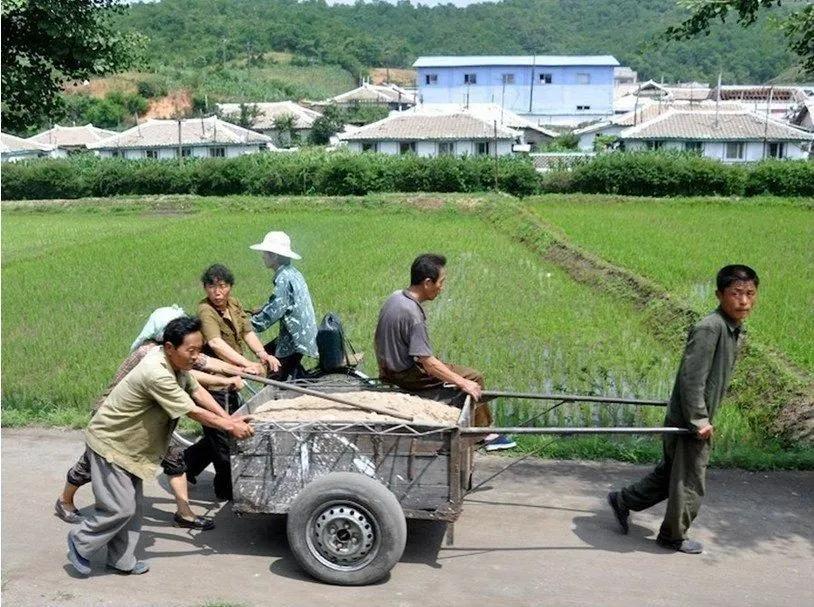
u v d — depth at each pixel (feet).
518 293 55.06
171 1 432.66
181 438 25.43
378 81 438.81
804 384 31.32
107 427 18.02
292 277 25.32
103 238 87.25
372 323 44.34
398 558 18.12
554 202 128.16
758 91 293.84
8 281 59.52
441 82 298.15
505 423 29.53
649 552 20.45
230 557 19.89
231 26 420.77
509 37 524.93
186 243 81.35
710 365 19.21
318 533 18.22
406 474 18.67
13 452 26.71
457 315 47.60
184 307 49.88
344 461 18.76
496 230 96.94
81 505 22.70
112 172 155.94
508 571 19.25
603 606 17.62
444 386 22.74
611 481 25.21
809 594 18.39
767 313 43.96
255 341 24.29
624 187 135.95
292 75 394.93
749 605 17.83
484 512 22.76
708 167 132.67
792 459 26.25
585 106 291.58
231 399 23.99
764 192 130.41
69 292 54.85
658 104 219.82
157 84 293.23
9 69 31.53
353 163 145.59
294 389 20.39
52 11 30.04
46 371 35.76
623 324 46.14
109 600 17.39
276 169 148.97
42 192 157.58
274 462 18.89
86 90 283.18
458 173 141.28
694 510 19.94
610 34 535.19
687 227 88.58
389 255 71.20
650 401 21.57
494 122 174.19
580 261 65.26
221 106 274.36
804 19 27.86
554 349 40.24
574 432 18.81
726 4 28.63
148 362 17.97
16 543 20.18
